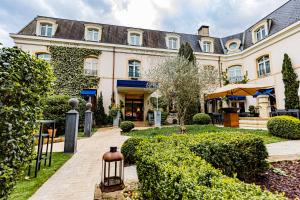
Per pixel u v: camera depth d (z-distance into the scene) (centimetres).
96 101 1578
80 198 267
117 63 1681
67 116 575
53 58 1539
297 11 1371
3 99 166
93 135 952
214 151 311
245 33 1964
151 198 208
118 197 262
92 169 402
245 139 340
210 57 1894
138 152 274
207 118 1195
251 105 1639
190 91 855
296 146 580
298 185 313
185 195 135
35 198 265
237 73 1861
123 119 1612
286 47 1386
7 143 164
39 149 366
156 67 1034
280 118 740
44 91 247
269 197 115
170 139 343
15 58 184
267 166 350
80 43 1611
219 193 123
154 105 1627
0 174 156
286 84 1323
